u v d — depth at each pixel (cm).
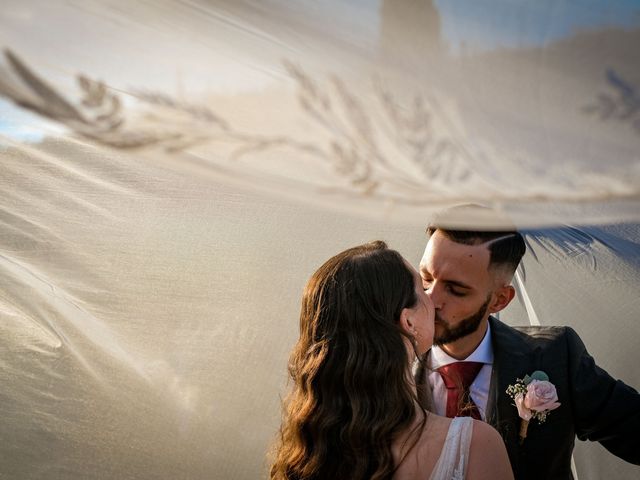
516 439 233
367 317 180
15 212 265
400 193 145
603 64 131
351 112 131
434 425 177
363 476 169
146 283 284
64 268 275
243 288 295
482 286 226
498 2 129
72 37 121
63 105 124
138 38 122
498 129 135
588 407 237
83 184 267
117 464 293
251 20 124
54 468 290
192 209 283
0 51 119
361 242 306
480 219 162
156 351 290
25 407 289
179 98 126
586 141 136
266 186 143
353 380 175
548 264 274
